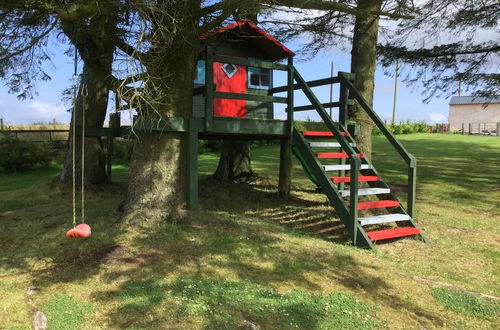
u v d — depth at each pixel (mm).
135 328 3432
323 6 5992
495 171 14008
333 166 7023
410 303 4141
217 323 3525
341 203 6180
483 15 10617
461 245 6215
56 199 9141
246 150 12117
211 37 7445
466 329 3693
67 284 4312
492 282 4820
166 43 5750
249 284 4309
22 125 25000
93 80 10094
